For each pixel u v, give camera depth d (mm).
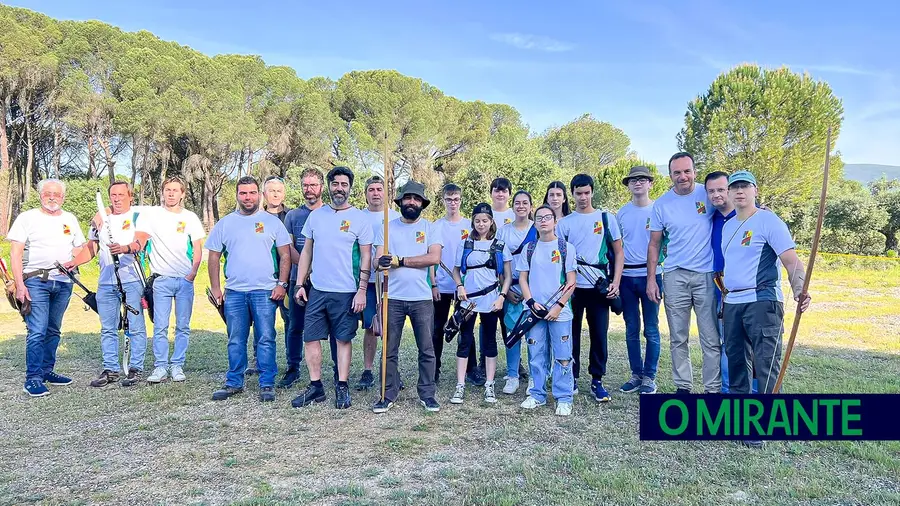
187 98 32625
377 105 39594
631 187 5590
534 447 4098
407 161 41219
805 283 3949
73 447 4129
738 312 4227
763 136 30484
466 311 5102
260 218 5453
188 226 6070
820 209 3877
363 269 5109
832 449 3984
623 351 7418
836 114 30375
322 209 5250
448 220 5902
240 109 35156
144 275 5918
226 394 5332
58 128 33531
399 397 5414
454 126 45594
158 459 3889
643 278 5453
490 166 33312
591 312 5238
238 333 5414
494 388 5730
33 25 32531
